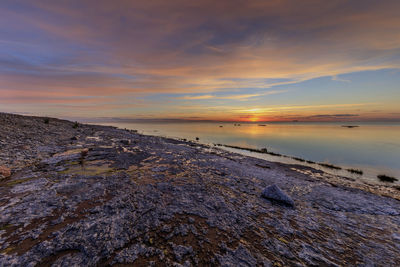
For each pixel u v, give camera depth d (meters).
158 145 22.86
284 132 77.75
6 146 12.19
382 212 7.75
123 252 3.91
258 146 36.09
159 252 4.02
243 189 9.00
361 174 17.78
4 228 4.38
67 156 12.04
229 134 63.25
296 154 28.20
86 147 15.81
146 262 3.70
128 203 6.23
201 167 12.91
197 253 4.11
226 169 13.21
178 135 54.34
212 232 4.99
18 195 6.16
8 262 3.35
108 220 5.09
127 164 11.67
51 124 28.97
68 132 24.44
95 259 3.65
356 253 4.68
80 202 6.06
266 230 5.39
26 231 4.32
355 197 9.66
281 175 13.64
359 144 40.28
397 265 4.30
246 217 6.05
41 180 7.63
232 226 5.39
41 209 5.39
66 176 8.35
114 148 16.52
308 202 8.30
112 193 6.98
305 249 4.63
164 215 5.66
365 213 7.54
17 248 3.74
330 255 4.48
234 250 4.32
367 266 4.20
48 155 11.88
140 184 8.24
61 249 3.83
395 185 14.18
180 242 4.44
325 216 6.89
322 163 22.09
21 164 9.48
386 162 23.27
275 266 3.92
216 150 26.11
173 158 14.88
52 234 4.29
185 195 7.39
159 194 7.27
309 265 4.05
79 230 4.52
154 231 4.79
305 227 5.81
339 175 16.94
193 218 5.63
